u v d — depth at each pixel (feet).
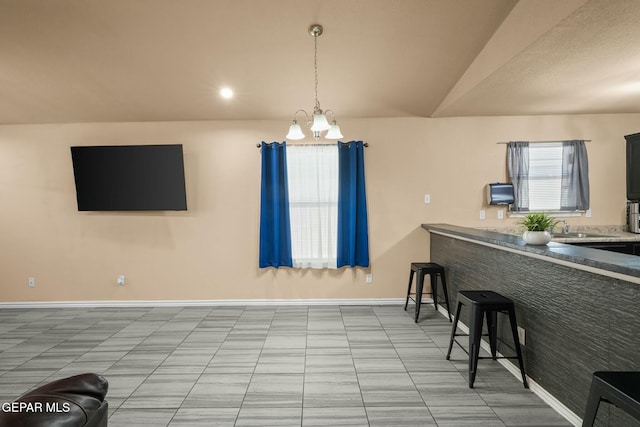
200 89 12.80
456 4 8.98
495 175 15.06
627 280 5.64
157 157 14.84
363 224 14.98
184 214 15.23
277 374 9.37
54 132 15.14
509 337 9.29
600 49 8.54
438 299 14.78
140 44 10.48
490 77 10.43
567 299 7.16
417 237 15.21
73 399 3.45
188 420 7.48
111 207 15.06
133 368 9.80
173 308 15.11
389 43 10.43
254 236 15.25
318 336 11.90
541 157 14.80
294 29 9.89
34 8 9.20
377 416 7.52
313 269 15.29
